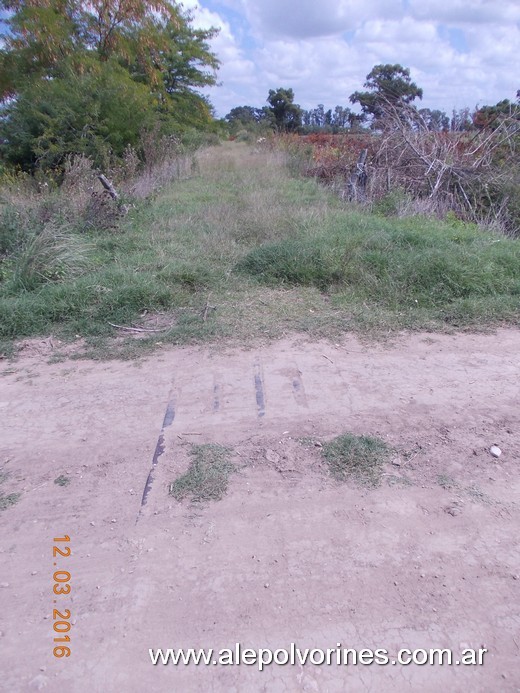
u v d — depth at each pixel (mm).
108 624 2512
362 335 5250
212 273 6680
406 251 6949
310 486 3299
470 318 5598
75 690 2248
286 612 2549
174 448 3645
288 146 17656
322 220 8523
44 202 8578
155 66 20922
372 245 7090
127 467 3486
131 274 6297
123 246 7695
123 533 2994
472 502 3184
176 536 2971
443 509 3127
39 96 14211
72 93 14281
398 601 2598
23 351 5074
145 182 12289
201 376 4516
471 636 2443
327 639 2432
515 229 9742
